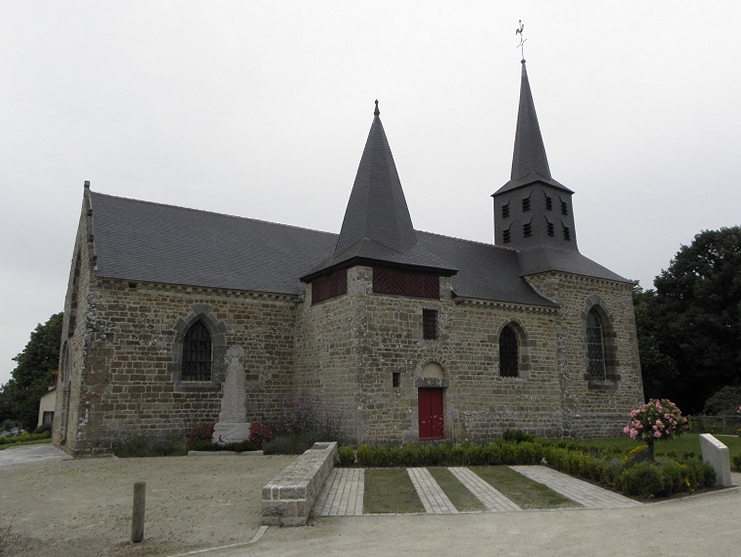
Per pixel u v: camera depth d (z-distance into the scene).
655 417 14.12
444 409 20.69
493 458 15.52
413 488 12.12
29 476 14.06
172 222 23.19
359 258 19.14
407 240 21.69
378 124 23.64
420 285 20.83
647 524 9.04
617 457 14.45
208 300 20.50
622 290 27.70
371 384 18.80
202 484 12.49
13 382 51.12
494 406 21.92
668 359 34.75
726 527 8.77
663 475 11.55
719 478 12.65
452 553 7.39
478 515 9.75
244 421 19.47
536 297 24.98
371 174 22.50
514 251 29.00
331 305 20.39
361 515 9.73
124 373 18.45
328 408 19.80
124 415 18.25
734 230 35.31
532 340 23.70
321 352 20.59
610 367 26.31
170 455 17.44
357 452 15.46
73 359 21.33
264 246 24.73
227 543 8.04
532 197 29.12
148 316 19.19
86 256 20.23
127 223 21.70
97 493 11.68
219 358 20.33
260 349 21.41
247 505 10.40
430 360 20.44
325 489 11.98
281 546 7.81
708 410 30.77
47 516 9.80
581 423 24.44
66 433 21.48
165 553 7.62
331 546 7.78
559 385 24.05
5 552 7.79
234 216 25.78
